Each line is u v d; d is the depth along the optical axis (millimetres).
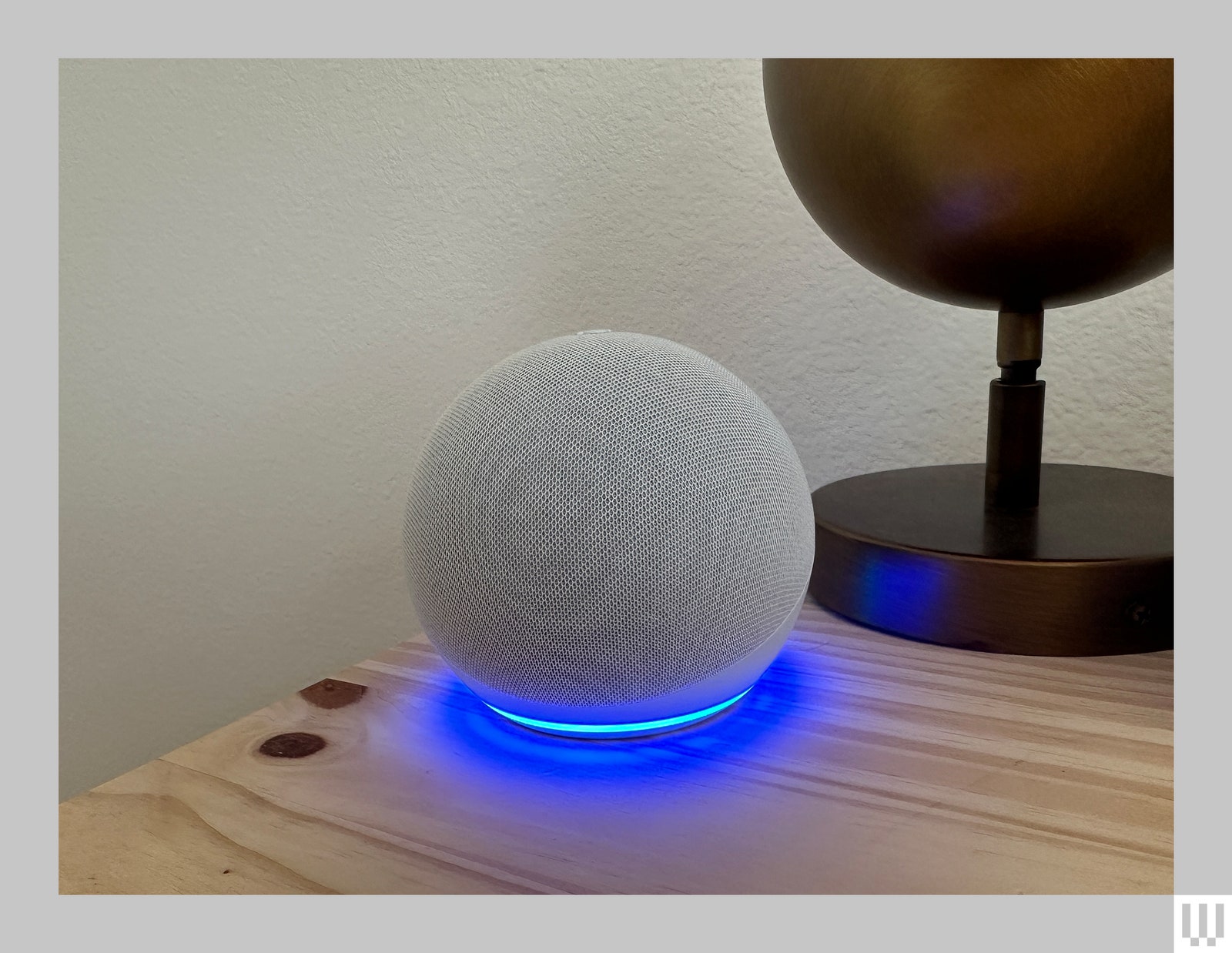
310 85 939
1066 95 477
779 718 533
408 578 525
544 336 897
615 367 499
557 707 495
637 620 460
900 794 455
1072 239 525
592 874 402
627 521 455
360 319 961
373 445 977
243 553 1052
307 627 1036
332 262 962
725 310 836
